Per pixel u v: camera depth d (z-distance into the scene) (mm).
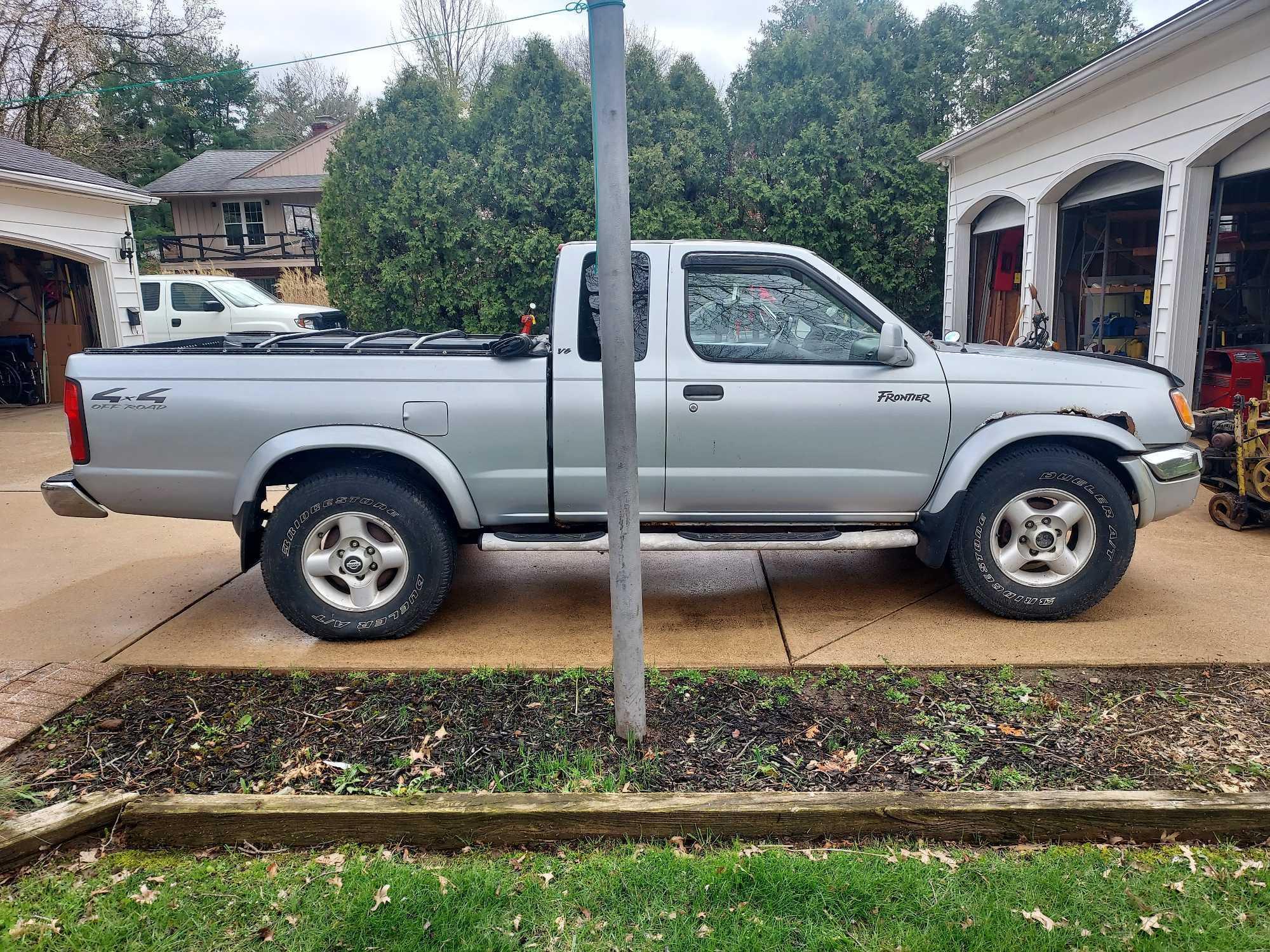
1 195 11320
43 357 13930
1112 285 10328
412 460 3984
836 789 2811
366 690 3561
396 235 14648
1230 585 4582
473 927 2252
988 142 11328
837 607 4445
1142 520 4176
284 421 3916
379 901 2314
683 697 3443
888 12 14992
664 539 4027
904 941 2184
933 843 2578
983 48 15867
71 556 5586
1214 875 2393
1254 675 3551
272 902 2344
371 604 4020
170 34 26047
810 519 4188
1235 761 2920
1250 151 7168
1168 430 4125
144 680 3699
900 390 3996
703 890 2363
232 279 14797
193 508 4047
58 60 23594
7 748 3082
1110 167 9094
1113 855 2502
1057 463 4000
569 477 3992
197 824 2588
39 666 3752
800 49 14570
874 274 14289
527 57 14211
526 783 2850
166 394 3922
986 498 4047
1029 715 3268
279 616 4477
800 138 14273
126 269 13555
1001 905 2285
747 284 4000
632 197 14445
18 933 2230
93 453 3977
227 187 27500
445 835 2590
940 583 4801
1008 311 12055
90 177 12672
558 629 4230
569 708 3377
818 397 3969
